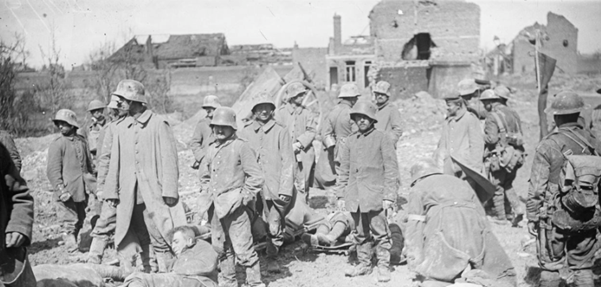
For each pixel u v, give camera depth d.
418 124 22.72
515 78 31.12
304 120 10.64
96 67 27.16
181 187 12.84
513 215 9.88
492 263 5.89
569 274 5.96
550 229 5.96
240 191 6.38
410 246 6.11
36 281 5.32
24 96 24.38
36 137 21.88
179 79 35.94
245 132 8.09
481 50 32.59
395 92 32.81
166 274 5.53
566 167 5.80
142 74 31.03
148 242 7.32
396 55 33.22
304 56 35.19
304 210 8.34
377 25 33.44
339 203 7.35
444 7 32.72
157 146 7.07
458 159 8.93
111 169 7.02
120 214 6.98
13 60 24.62
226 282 6.55
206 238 6.80
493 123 9.66
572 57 24.23
